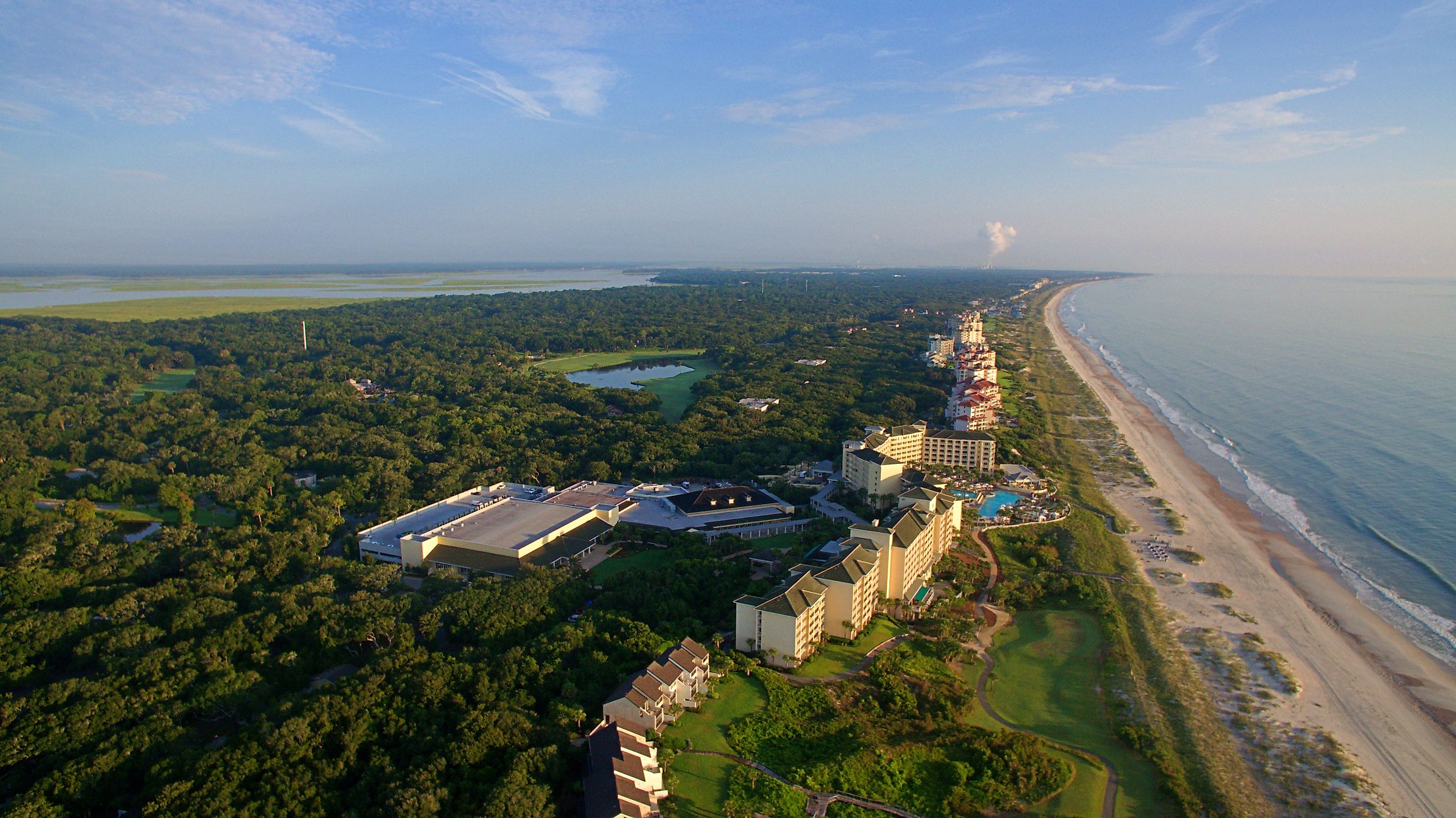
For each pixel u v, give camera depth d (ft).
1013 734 565.12
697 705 585.63
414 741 522.88
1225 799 504.43
